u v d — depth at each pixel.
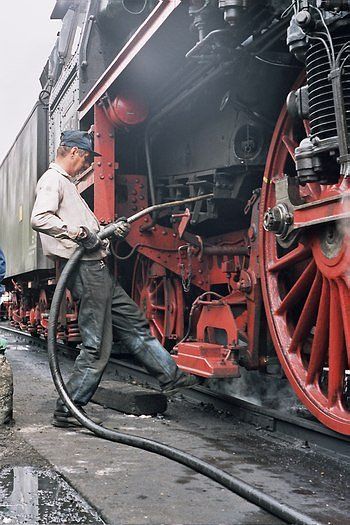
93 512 2.68
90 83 6.72
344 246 3.28
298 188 3.69
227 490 2.98
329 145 3.11
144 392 4.95
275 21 3.84
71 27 7.98
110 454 3.64
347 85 3.06
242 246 5.45
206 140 5.51
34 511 2.68
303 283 4.03
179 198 6.11
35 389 6.07
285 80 4.60
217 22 3.97
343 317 3.41
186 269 6.04
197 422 4.62
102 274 4.48
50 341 4.38
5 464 3.42
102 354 4.47
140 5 6.39
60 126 7.96
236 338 4.70
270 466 3.44
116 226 4.59
